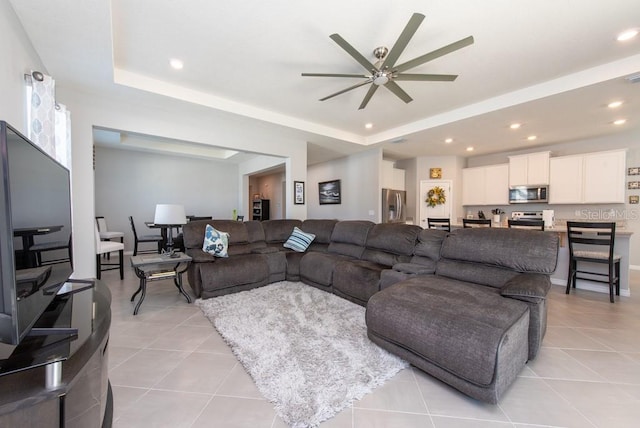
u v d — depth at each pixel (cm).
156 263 297
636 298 339
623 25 222
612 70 280
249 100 381
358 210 659
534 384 171
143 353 205
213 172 802
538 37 239
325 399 154
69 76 282
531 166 583
